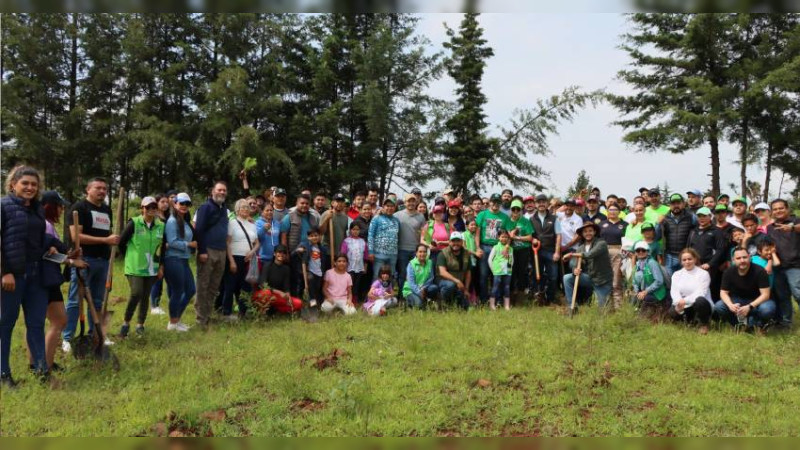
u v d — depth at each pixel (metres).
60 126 18.20
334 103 22.09
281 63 20.36
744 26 25.00
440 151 23.83
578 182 22.98
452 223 10.58
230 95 18.36
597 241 9.22
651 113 27.12
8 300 5.50
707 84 24.41
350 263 9.80
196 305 8.15
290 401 5.37
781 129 25.25
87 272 6.81
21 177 5.54
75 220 6.28
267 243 9.37
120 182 20.05
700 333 7.90
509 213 11.16
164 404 5.19
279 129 21.69
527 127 24.33
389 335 7.56
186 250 7.95
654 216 10.45
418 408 5.20
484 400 5.41
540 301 10.30
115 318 8.66
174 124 18.69
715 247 9.04
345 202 10.21
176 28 19.64
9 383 5.51
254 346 7.10
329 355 6.68
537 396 5.55
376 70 21.64
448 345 7.11
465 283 9.80
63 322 6.07
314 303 9.02
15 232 5.49
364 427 4.79
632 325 8.02
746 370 6.37
